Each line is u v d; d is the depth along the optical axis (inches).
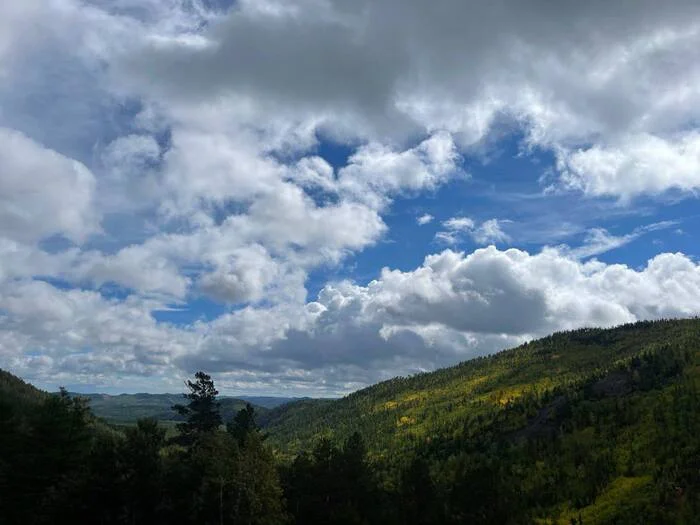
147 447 3006.9
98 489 2822.3
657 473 7367.1
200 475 3024.1
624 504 6919.3
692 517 6181.1
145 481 2906.0
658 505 6648.6
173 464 3097.9
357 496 3754.9
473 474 4557.1
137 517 2901.1
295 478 3745.1
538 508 7293.3
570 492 7632.9
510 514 4980.3
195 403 3410.4
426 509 4097.0
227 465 2930.6
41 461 2977.4
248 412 3902.6
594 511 6943.9
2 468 2869.1
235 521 2856.8
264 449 3083.2
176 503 2947.8
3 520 2834.6
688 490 6737.2
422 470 4202.8
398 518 3895.2
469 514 4303.6
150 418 3272.6
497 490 4859.7
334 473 3718.0
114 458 2915.8
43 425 3024.1
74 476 2891.2
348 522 3538.4
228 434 3250.5
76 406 3351.4
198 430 3385.8
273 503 2989.7
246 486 2886.3
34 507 2886.3
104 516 2844.5
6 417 3137.3
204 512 2955.2
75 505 2783.0
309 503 3595.0
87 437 3240.7
